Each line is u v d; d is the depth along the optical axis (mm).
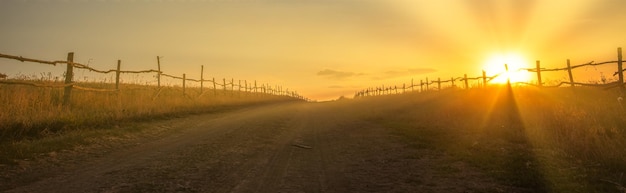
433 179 6570
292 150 9430
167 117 16141
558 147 8523
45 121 10883
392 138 11055
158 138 10914
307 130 13523
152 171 6754
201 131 12445
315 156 8703
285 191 5805
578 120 10352
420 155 8570
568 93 16297
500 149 8766
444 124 12906
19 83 11781
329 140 11102
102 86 22969
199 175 6594
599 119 10477
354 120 16547
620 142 8016
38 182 5922
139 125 12945
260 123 14938
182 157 8070
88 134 10234
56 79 15328
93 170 6793
